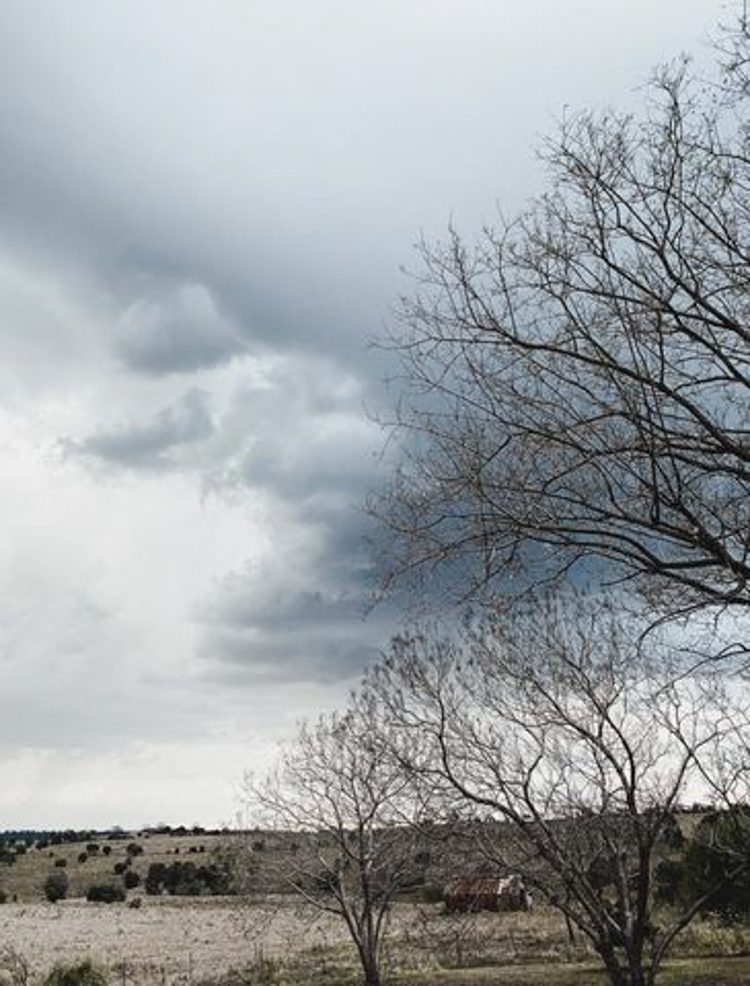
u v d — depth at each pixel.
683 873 21.69
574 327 6.52
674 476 6.66
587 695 14.56
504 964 26.39
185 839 124.12
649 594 7.14
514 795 14.43
